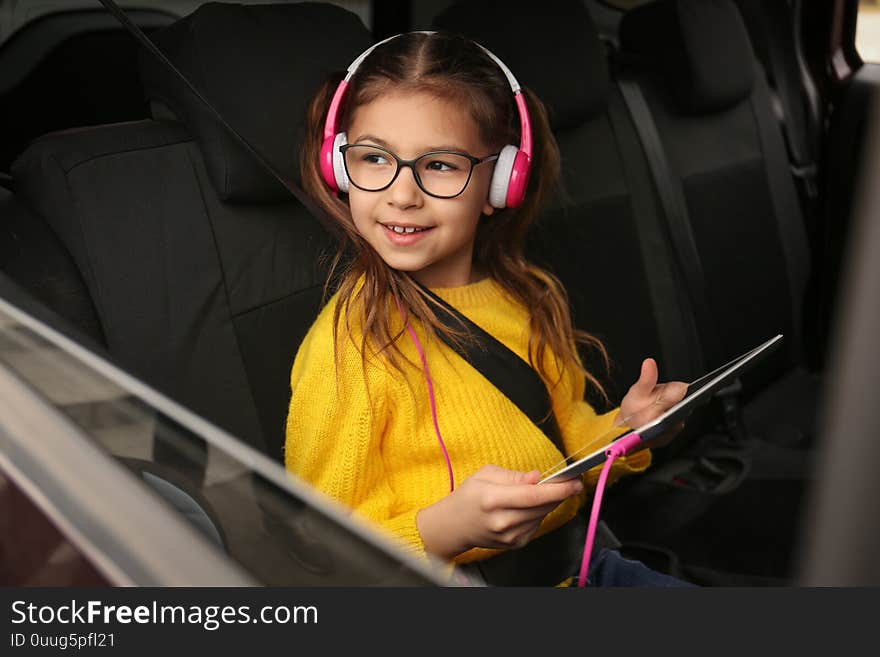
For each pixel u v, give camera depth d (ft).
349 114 3.07
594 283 5.01
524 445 3.24
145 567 1.45
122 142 3.38
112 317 3.20
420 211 2.95
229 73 3.46
